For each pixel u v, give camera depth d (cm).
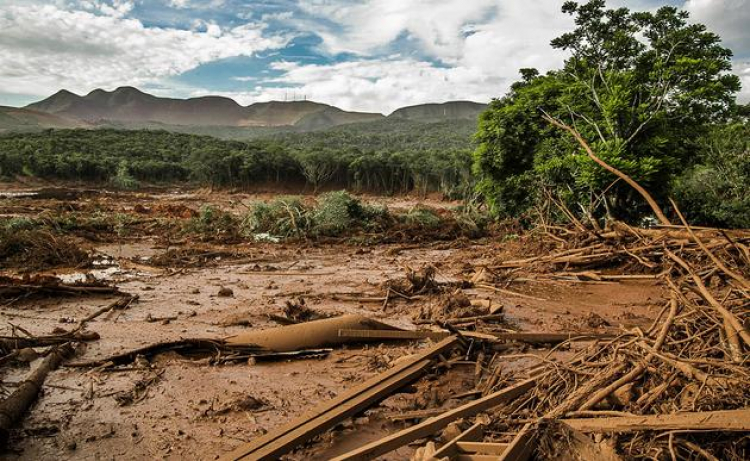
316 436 449
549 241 1411
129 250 1606
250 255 1527
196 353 676
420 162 7375
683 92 1731
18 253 1325
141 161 7769
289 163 7825
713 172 2230
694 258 957
